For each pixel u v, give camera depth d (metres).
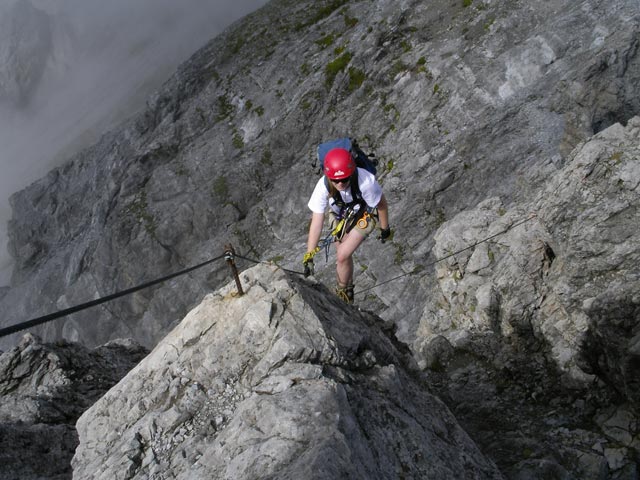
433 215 28.48
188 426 4.48
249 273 5.32
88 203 53.56
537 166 21.36
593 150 8.67
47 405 7.82
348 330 5.26
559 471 6.02
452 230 12.48
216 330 4.96
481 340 9.45
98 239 44.69
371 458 3.99
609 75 22.06
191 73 48.75
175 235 39.66
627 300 6.55
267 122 40.75
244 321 4.86
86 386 8.51
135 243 40.53
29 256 55.28
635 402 6.50
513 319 9.19
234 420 4.24
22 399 7.89
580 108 22.36
